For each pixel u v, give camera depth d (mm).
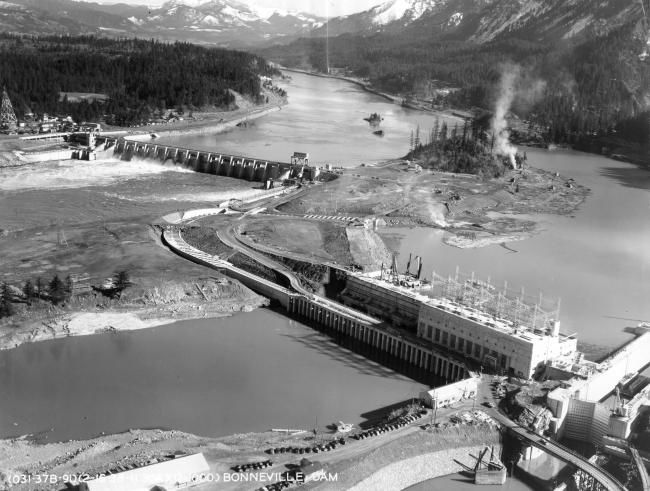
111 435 196125
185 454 182625
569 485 188500
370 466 182750
